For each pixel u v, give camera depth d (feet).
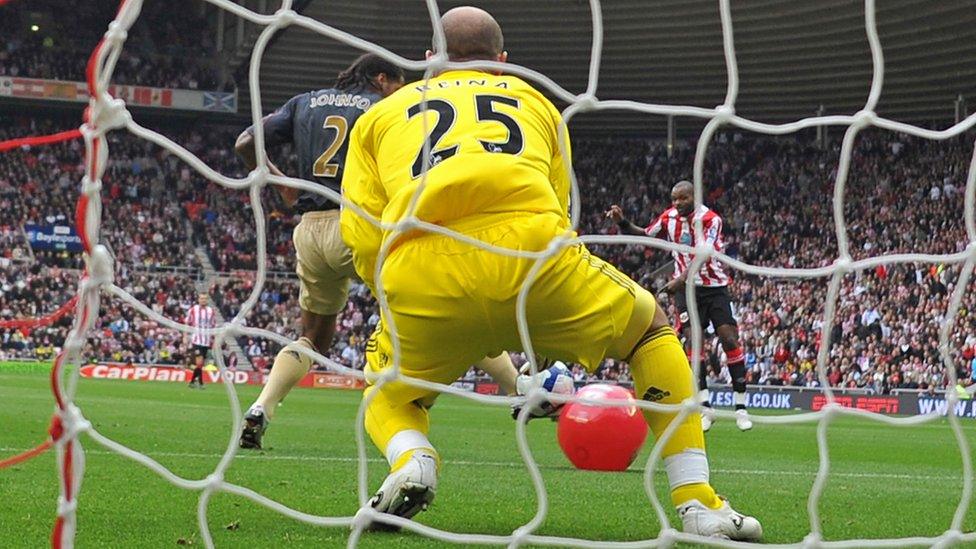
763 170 149.38
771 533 17.49
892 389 96.07
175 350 128.67
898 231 129.29
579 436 26.32
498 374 29.12
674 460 16.20
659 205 155.84
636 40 144.05
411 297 14.98
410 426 16.25
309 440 36.94
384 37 147.23
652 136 164.96
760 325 115.03
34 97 150.61
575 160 164.35
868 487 25.98
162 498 19.29
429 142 15.14
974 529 18.47
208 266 148.87
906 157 141.49
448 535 12.16
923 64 134.92
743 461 34.30
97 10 156.15
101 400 62.18
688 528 16.03
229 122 166.61
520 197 14.74
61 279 135.13
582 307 15.03
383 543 15.14
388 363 15.79
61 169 156.66
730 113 12.96
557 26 143.23
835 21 131.13
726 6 12.98
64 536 10.61
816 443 45.21
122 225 151.43
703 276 43.45
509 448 36.47
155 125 164.96
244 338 134.62
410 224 13.19
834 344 108.58
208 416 48.62
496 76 16.16
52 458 25.62
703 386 45.34
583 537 16.42
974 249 12.92
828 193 141.08
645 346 16.14
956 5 120.47
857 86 143.23
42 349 126.62
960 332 98.99
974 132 137.08
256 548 14.51
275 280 143.74
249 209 157.99
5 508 17.44
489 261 14.60
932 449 43.73
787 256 134.10
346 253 28.14
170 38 157.79
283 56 153.89
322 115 29.19
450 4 140.26
